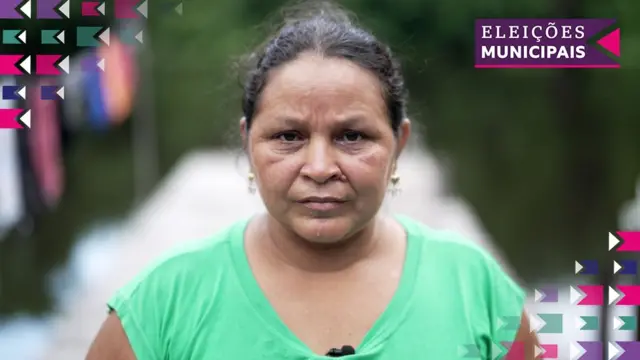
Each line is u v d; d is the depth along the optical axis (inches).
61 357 162.1
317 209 60.9
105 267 267.6
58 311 227.5
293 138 62.1
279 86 62.1
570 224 418.0
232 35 506.3
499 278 68.7
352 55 62.7
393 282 65.7
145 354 62.4
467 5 474.3
